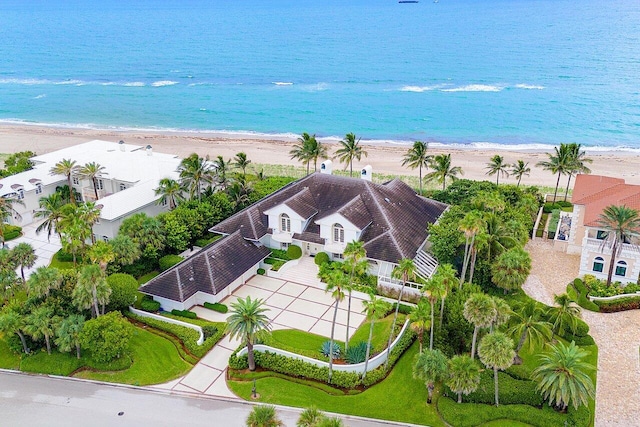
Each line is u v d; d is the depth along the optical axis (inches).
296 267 2888.8
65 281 2380.7
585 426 1886.1
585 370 2178.9
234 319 2066.9
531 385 2030.0
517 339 2112.5
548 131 6023.6
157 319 2463.1
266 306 2586.1
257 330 2073.1
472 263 2522.1
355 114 6786.4
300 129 6240.2
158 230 2876.5
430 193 3818.9
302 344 2308.1
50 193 3570.4
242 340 2084.2
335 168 4822.8
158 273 2883.9
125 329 2191.2
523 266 2496.3
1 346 2331.4
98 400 2042.3
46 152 5388.8
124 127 6451.8
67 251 2630.4
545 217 3570.4
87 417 1957.4
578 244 3068.4
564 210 3622.0
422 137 5895.7
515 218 3154.5
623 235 2561.5
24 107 7411.4
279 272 2844.5
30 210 3462.1
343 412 1982.0
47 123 6633.9
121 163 3668.8
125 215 3068.4
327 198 3038.9
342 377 2108.8
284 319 2487.7
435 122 6407.5
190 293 2522.1
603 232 2741.1
